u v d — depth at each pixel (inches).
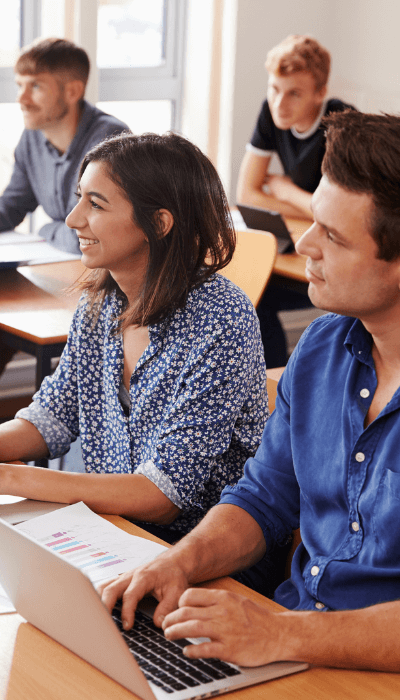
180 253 56.0
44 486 51.7
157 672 34.9
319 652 35.9
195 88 175.0
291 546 54.2
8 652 36.9
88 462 61.6
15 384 137.5
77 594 33.4
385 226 37.0
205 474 54.7
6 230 126.6
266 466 48.8
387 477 40.4
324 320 47.6
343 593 42.0
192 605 36.9
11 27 147.1
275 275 115.1
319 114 138.2
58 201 123.0
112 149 55.9
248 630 35.8
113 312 60.0
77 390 62.1
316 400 45.6
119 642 32.8
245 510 47.6
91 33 148.7
